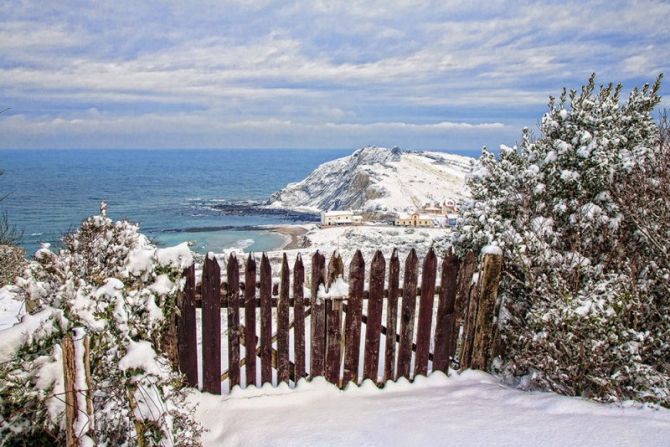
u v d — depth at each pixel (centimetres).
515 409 363
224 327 571
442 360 444
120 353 289
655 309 411
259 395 395
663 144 487
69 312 255
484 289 446
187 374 398
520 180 509
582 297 399
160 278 338
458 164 15588
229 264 386
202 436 350
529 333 418
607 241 480
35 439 280
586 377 393
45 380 274
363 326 587
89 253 332
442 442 316
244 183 19725
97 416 295
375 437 326
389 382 426
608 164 467
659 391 354
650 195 463
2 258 808
